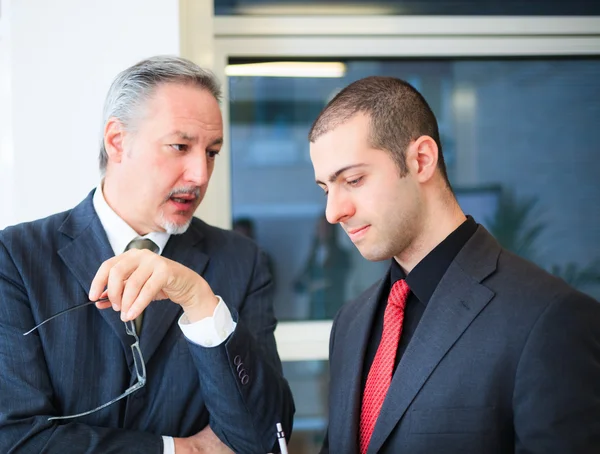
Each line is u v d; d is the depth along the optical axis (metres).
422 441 1.23
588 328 1.20
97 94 2.02
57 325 1.51
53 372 1.50
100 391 1.50
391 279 1.44
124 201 1.58
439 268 1.34
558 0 2.40
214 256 1.68
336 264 2.40
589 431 1.14
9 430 1.42
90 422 1.50
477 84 2.41
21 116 2.01
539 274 1.28
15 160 2.01
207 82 1.57
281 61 2.38
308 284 2.40
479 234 1.36
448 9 2.38
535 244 2.42
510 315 1.23
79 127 2.02
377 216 1.29
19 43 2.01
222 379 1.45
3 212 2.08
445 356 1.26
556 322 1.19
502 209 2.42
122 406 1.52
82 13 2.02
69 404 1.49
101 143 1.62
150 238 1.61
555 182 2.42
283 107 2.38
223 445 1.49
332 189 1.32
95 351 1.52
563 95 2.41
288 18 2.35
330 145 1.30
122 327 1.52
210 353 1.45
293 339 2.36
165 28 2.04
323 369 2.37
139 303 1.33
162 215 1.56
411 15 2.38
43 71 2.02
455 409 1.23
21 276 1.53
